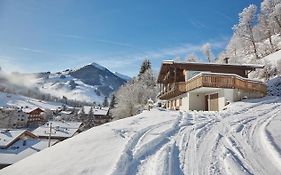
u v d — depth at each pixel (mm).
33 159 10258
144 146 10469
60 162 8992
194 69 35156
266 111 21141
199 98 33281
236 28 75812
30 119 127875
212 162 9031
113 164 8414
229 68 35344
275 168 8531
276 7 72812
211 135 12922
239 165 8727
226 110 23531
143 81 74250
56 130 73438
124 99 64562
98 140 11398
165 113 21359
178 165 8680
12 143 49375
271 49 67625
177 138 12242
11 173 8891
